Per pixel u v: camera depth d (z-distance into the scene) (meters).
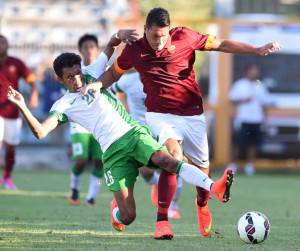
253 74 69.75
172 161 25.64
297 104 70.38
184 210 41.16
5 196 47.06
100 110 26.72
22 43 68.69
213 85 70.19
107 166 26.73
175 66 27.62
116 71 27.50
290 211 41.28
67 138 70.75
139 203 44.31
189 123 28.17
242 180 64.50
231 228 32.31
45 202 43.81
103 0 70.06
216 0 70.62
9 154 52.00
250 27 70.56
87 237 28.33
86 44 40.59
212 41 27.98
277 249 25.64
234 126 70.56
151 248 25.25
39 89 67.56
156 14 26.38
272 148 70.81
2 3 69.00
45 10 69.38
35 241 27.06
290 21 70.31
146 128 26.92
